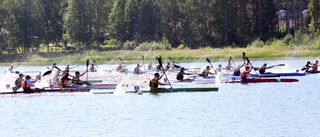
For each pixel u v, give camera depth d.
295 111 100.19
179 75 147.62
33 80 137.38
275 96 120.56
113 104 113.44
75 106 112.12
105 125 91.62
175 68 185.38
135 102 115.44
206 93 127.44
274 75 162.38
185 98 119.38
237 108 104.88
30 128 91.19
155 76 129.75
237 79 153.12
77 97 125.12
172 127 88.56
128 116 99.12
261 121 91.75
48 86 144.38
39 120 97.94
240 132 83.75
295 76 165.25
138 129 87.62
